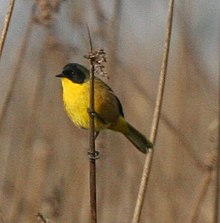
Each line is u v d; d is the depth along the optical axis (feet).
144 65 42.57
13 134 39.65
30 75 39.37
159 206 37.27
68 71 34.12
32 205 36.58
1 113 35.09
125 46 41.55
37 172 37.96
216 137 32.22
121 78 38.47
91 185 25.50
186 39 39.42
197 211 32.73
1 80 39.73
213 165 32.42
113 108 34.12
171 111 40.81
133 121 40.24
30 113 39.83
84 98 33.78
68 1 34.45
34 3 34.53
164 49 29.94
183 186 37.99
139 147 34.78
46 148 38.50
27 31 35.01
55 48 34.76
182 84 40.52
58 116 39.70
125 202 38.19
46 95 39.60
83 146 39.11
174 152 39.17
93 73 25.27
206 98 40.01
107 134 38.93
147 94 37.83
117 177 38.50
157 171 38.65
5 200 37.52
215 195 32.22
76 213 37.11
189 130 39.75
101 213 37.63
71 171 38.47
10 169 38.50
